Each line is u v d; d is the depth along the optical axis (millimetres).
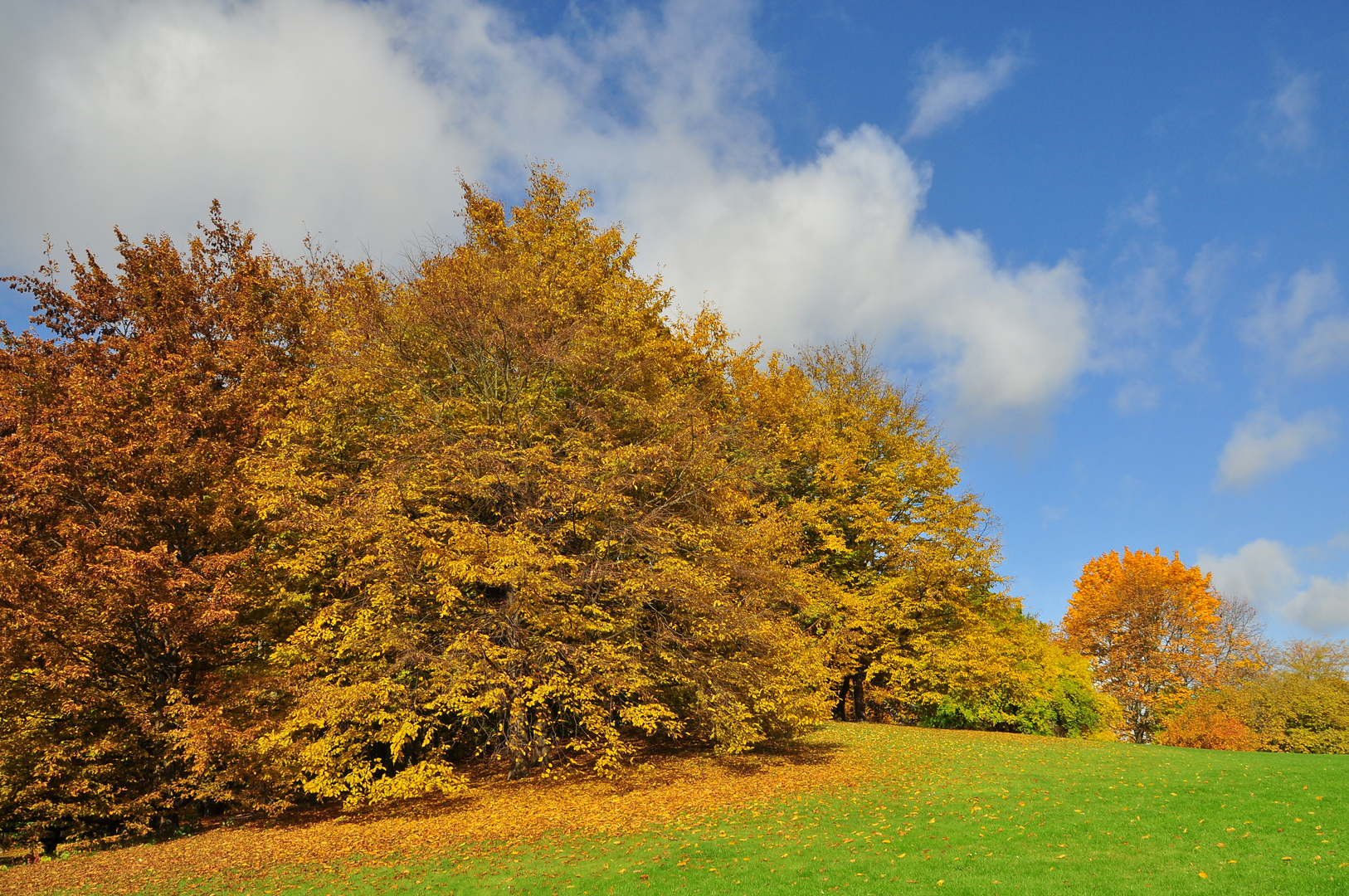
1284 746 29734
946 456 25703
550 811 13656
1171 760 16781
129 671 13250
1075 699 28969
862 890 8711
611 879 9664
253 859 11547
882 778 15328
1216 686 36312
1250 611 42594
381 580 14070
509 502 15789
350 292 19344
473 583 14500
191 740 11875
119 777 13273
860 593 23734
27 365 14898
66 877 10914
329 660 14383
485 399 16219
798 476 25344
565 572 15539
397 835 12633
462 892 9523
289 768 13438
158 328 16812
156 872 11023
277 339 19594
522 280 17234
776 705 16562
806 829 11656
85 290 18391
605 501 15180
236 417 14852
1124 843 10172
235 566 13391
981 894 8367
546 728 16562
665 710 14922
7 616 11133
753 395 25438
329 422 15766
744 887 9047
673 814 13047
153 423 13250
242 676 13578
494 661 14070
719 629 16188
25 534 12211
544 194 20328
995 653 23328
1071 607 43625
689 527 16547
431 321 16734
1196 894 8156
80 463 12523
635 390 18578
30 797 12703
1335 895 7957
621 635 16125
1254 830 10469
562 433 17172
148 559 11516
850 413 26047
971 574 24578
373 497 13938
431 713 15156
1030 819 11586
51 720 12953
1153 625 39344
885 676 29375
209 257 20047
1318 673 33375
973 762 16906
